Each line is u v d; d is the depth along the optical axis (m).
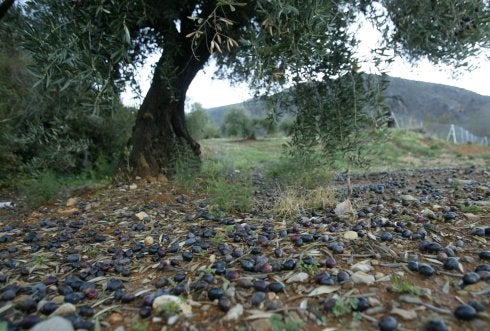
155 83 4.59
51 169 4.98
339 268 1.63
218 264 1.71
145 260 1.95
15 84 5.46
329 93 3.16
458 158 10.87
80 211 3.26
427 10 3.34
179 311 1.31
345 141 3.03
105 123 7.12
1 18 3.38
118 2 2.39
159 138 4.75
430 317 1.19
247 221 2.60
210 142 16.42
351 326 1.18
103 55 2.53
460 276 1.48
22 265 1.93
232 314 1.28
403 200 3.08
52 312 1.38
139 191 3.95
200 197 3.68
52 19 2.43
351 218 2.47
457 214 2.43
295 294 1.42
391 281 1.45
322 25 2.38
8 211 3.54
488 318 1.17
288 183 3.71
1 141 5.09
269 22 2.15
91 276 1.74
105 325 1.28
